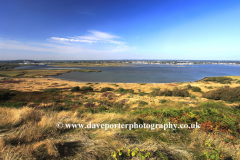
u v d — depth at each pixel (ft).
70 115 17.10
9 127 10.66
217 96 51.29
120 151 7.32
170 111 16.53
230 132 10.60
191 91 85.97
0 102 58.90
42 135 9.22
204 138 9.54
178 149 8.41
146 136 10.24
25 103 51.83
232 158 7.50
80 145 8.36
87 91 96.94
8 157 6.57
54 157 6.93
